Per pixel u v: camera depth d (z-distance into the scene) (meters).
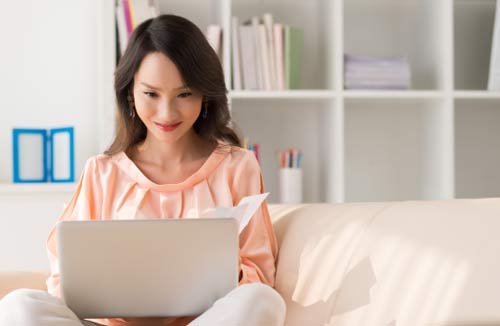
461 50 3.42
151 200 1.95
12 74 3.22
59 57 3.23
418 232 1.38
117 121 2.03
